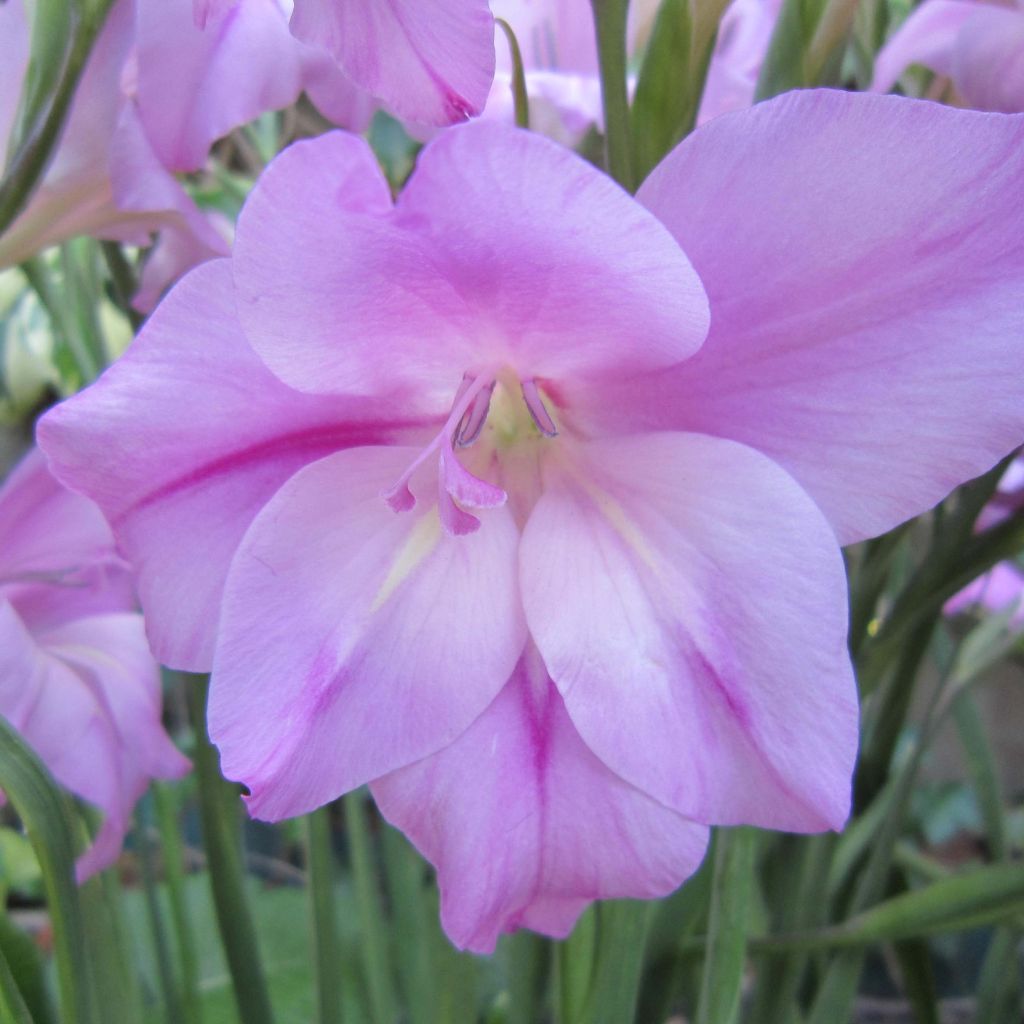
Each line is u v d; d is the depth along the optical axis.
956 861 0.43
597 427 0.15
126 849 0.36
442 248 0.12
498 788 0.14
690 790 0.13
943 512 0.18
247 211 0.11
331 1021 0.22
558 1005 0.19
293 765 0.13
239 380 0.13
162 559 0.14
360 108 0.18
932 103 0.12
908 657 0.21
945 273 0.12
